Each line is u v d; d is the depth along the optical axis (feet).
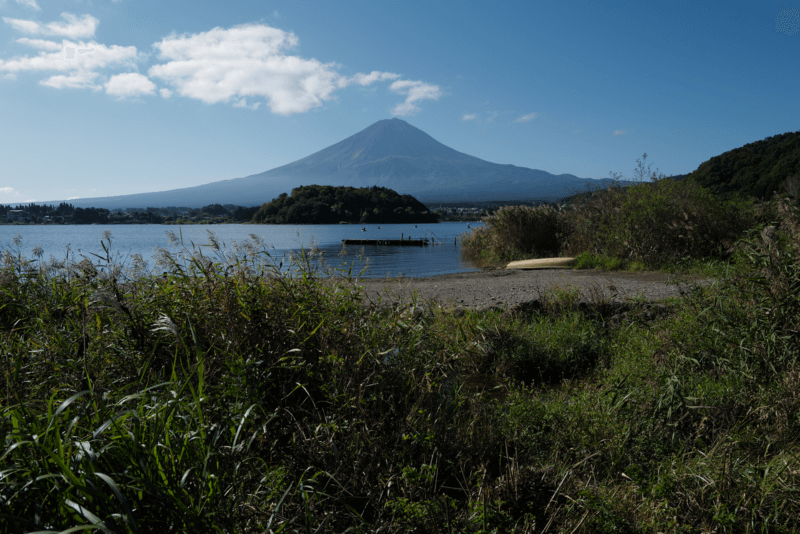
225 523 5.97
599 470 9.53
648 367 13.56
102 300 9.78
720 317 14.39
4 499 5.06
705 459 9.07
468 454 9.54
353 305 12.98
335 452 8.12
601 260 45.27
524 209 62.59
